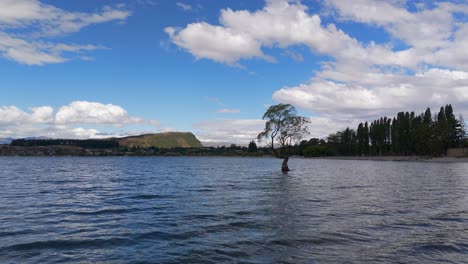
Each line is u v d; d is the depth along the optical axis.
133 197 27.70
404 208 21.33
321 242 13.13
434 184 39.00
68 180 47.28
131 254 11.71
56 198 27.03
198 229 15.45
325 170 73.94
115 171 75.25
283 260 10.98
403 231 15.04
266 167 96.94
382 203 23.50
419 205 22.62
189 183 41.88
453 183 40.34
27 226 16.23
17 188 34.97
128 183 42.53
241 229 15.40
